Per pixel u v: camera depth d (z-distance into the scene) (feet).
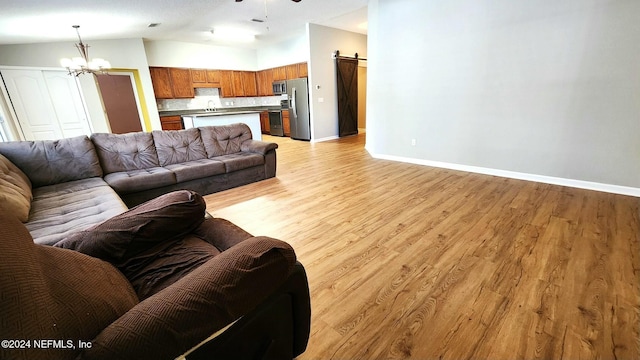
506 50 10.35
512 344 3.91
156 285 3.32
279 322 3.19
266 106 28.43
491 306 4.60
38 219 5.77
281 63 25.02
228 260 2.61
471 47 11.16
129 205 8.99
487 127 11.51
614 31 8.29
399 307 4.68
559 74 9.45
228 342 2.62
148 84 19.90
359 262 5.98
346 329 4.28
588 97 9.08
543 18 9.37
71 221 5.62
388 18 13.42
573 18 8.84
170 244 4.17
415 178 11.76
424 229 7.29
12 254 1.79
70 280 2.22
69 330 1.87
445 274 5.47
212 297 2.30
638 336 3.92
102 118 18.57
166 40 21.38
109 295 2.50
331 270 5.73
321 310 4.67
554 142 10.02
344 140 22.65
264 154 12.13
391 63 13.91
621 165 8.91
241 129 13.05
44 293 1.84
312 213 8.64
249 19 16.70
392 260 6.00
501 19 10.23
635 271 5.25
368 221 7.91
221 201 9.99
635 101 8.36
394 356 3.82
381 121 15.28
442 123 12.85
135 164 10.08
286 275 2.85
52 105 16.76
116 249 3.73
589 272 5.29
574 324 4.17
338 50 21.77
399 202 9.19
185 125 17.34
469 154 12.32
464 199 9.18
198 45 23.17
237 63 25.90
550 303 4.59
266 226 7.86
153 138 10.69
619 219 7.28
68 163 8.57
